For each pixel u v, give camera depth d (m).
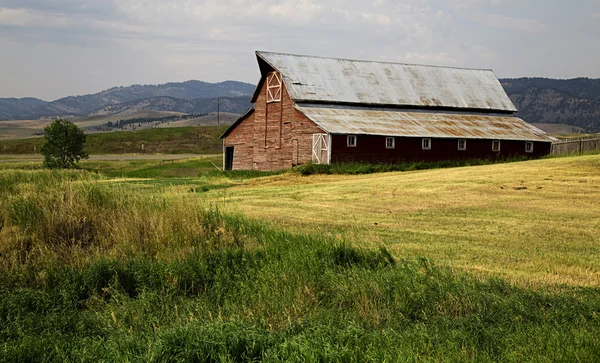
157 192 17.94
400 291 10.61
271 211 23.64
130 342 8.44
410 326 9.41
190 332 8.28
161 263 12.35
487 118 60.38
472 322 9.47
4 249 13.19
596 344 7.93
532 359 7.61
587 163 33.44
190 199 16.88
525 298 10.58
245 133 58.38
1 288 11.13
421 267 12.36
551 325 9.15
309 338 8.21
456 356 7.79
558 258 14.87
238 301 10.48
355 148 47.62
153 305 10.49
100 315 10.07
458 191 28.02
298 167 42.84
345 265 12.84
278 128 53.97
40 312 10.38
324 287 11.01
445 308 10.16
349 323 8.99
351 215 22.52
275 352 7.91
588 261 14.64
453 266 13.77
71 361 8.16
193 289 11.64
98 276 11.70
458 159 52.25
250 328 8.53
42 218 14.52
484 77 66.31
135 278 11.85
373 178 36.56
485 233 18.58
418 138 50.34
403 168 44.00
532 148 55.59
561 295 10.88
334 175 40.66
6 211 14.77
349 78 58.72
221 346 7.96
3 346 8.61
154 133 165.38
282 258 12.84
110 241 14.11
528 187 28.12
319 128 48.19
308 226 19.75
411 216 22.12
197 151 145.88
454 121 57.06
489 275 12.93
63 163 73.00
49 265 12.21
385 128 50.22
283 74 54.38
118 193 16.61
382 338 8.51
